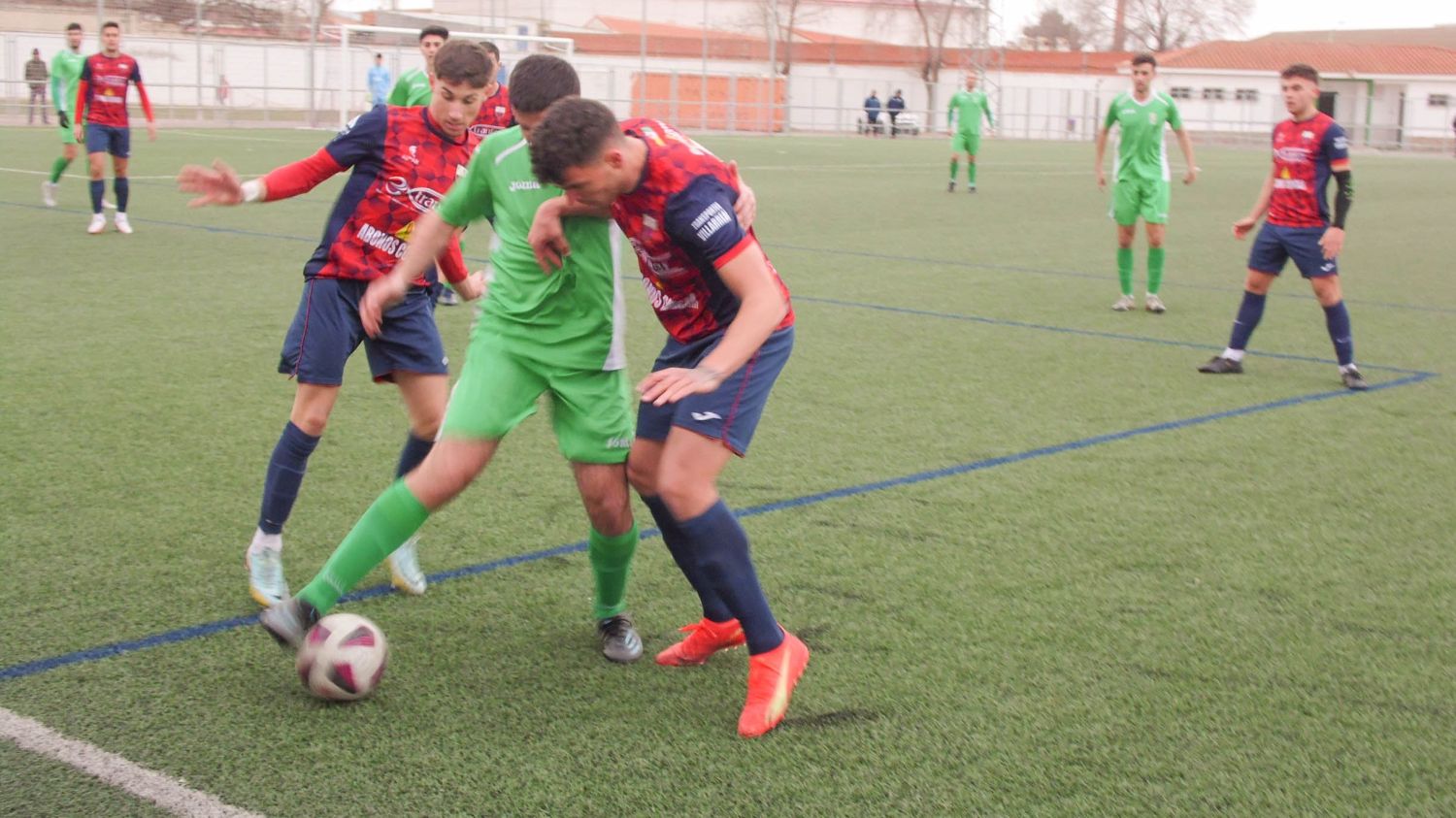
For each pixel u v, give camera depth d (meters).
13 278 9.88
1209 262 13.70
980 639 3.82
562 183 2.97
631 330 8.72
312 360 3.95
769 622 3.30
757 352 3.32
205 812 2.77
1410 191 24.67
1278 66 57.41
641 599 4.16
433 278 4.16
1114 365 8.10
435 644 3.74
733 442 3.28
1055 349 8.55
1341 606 4.14
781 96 47.53
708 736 3.23
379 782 2.94
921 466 5.69
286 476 3.93
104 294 9.36
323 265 3.98
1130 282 10.33
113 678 3.43
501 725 3.25
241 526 4.69
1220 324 9.76
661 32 61.66
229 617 3.88
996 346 8.59
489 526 4.76
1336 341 7.57
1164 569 4.46
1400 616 4.07
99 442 5.68
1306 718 3.36
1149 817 2.86
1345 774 3.07
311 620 3.37
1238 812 2.89
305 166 3.94
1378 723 3.34
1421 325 9.84
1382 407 7.11
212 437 5.83
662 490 3.25
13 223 13.13
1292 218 7.50
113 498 4.95
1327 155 7.32
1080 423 6.56
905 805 2.89
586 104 2.95
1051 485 5.45
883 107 52.34
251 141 27.41
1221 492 5.41
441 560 4.41
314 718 3.25
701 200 3.01
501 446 5.82
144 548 4.42
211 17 38.41
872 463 5.71
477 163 3.48
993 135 51.41
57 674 3.44
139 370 7.08
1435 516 5.12
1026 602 4.13
